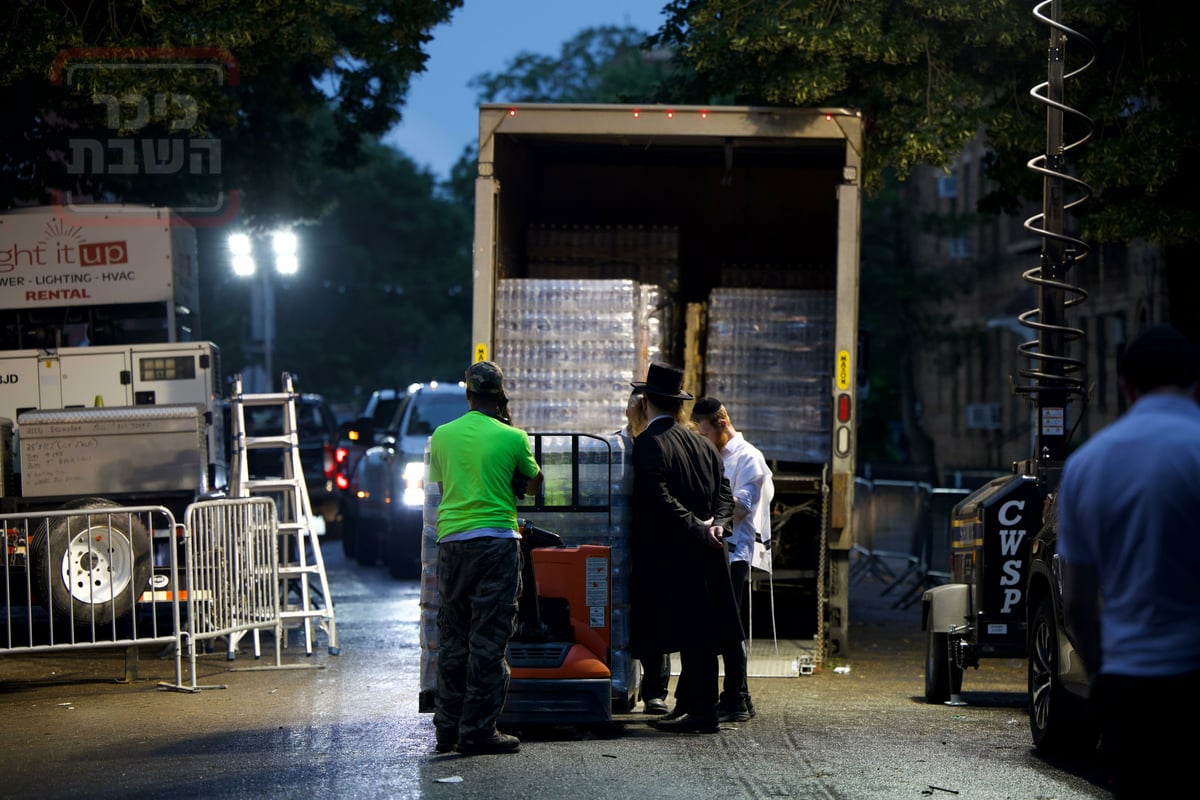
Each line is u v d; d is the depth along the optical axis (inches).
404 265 3115.2
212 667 637.9
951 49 814.5
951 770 397.4
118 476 645.9
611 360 655.1
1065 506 234.4
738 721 479.8
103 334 793.6
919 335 2097.7
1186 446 224.7
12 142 888.3
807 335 681.0
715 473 464.4
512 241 726.5
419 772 394.9
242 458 698.8
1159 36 810.8
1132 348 235.9
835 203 800.3
